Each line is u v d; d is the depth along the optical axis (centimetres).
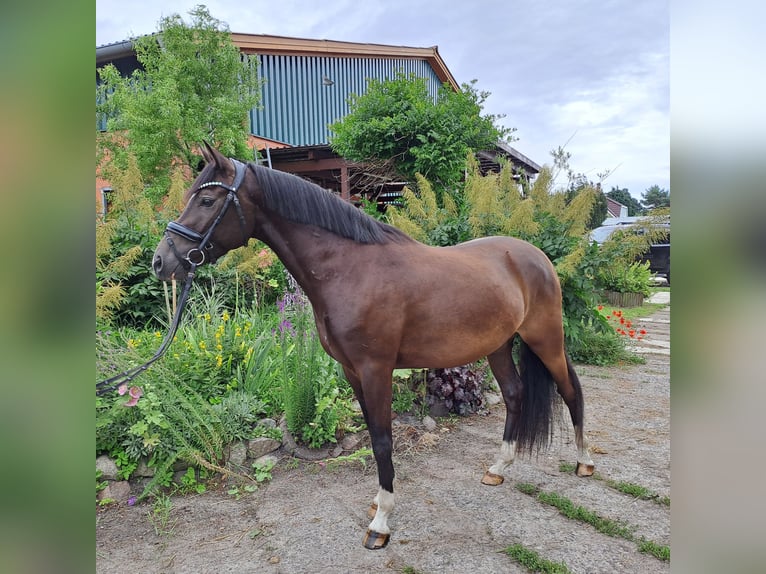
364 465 263
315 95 1161
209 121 740
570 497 231
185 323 355
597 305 499
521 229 409
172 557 190
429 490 240
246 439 267
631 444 297
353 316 184
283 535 203
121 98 705
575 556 185
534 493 236
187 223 175
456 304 198
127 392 245
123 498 232
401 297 190
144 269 441
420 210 452
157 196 684
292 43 1073
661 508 220
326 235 189
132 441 242
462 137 700
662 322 776
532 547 191
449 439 307
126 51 877
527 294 234
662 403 379
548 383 252
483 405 360
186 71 746
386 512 195
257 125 1022
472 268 211
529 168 1140
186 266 177
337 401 297
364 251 192
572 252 400
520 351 259
